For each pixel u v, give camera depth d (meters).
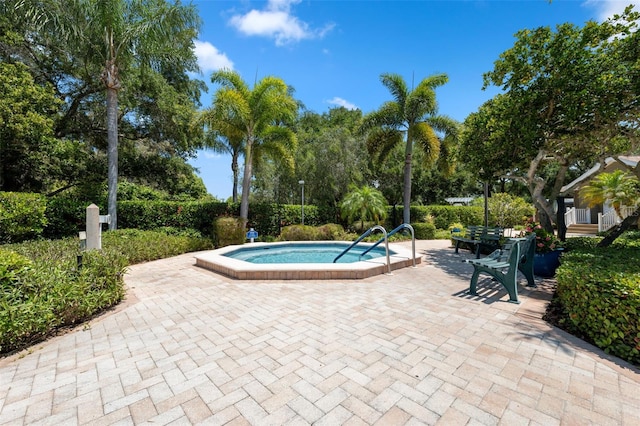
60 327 3.30
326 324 3.33
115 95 9.35
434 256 8.27
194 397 2.05
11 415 1.88
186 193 19.47
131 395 2.08
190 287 4.99
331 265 5.82
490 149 7.15
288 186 16.61
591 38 5.40
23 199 7.96
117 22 8.84
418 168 22.55
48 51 10.82
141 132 13.91
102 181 11.56
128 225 10.73
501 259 4.36
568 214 16.77
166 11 9.30
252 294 4.55
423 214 15.84
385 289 4.79
